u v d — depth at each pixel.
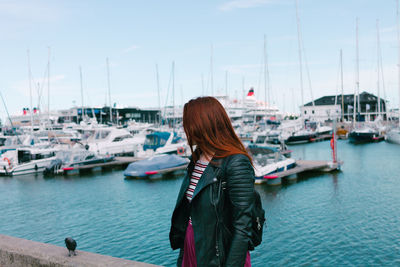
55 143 35.19
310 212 14.49
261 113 88.38
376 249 10.46
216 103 1.69
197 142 1.66
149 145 34.00
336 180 21.39
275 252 10.49
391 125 60.50
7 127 40.16
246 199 1.52
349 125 67.06
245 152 1.63
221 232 1.57
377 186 19.14
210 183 1.56
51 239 12.46
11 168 26.97
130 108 94.56
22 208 16.91
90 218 14.74
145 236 12.29
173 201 17.31
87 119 57.44
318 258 10.00
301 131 53.84
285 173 21.30
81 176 26.12
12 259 3.17
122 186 21.78
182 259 1.81
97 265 2.73
